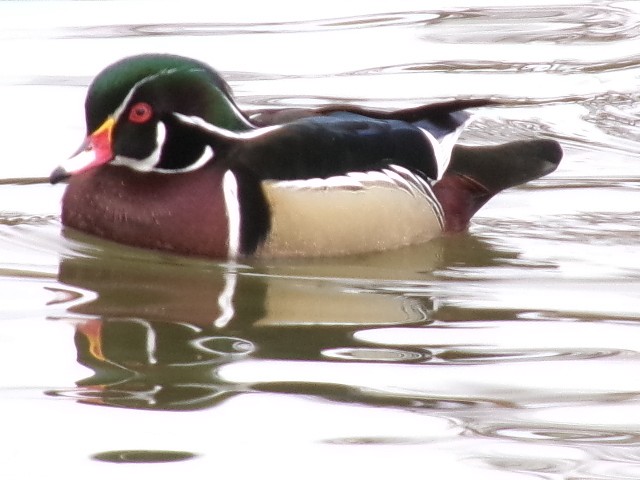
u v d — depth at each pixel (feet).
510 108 56.90
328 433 28.27
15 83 57.11
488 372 31.73
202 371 31.45
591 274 39.68
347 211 41.01
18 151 50.03
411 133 43.11
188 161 40.81
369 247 41.70
